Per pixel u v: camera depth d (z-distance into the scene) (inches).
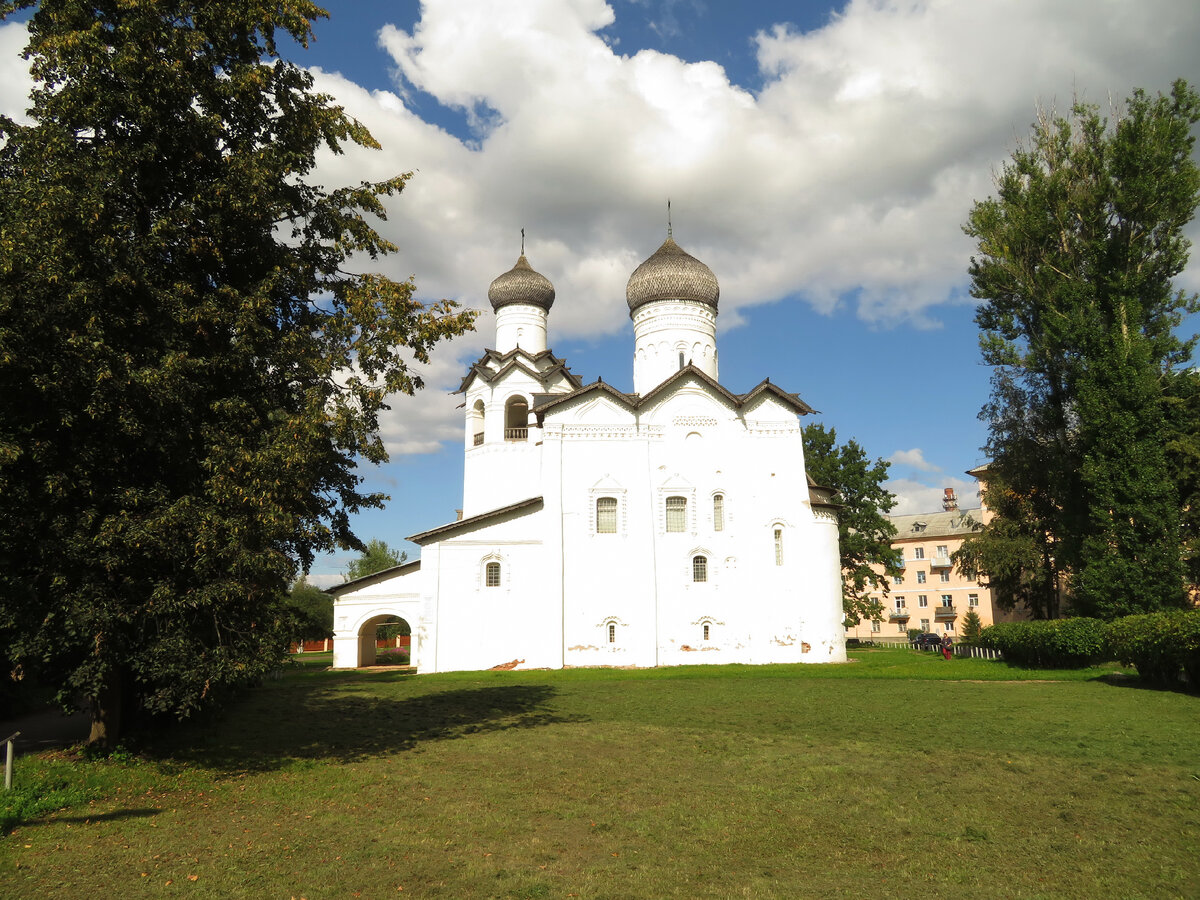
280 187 594.9
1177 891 295.6
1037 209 1421.0
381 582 1627.7
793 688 962.7
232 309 559.5
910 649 1977.1
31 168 500.7
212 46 579.2
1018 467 1566.2
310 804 446.0
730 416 1454.2
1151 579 1212.5
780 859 337.1
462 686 1064.8
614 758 550.6
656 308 1654.8
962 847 348.5
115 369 490.6
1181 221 1328.7
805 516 1433.3
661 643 1366.9
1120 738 582.9
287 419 545.0
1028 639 1177.4
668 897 296.2
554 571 1365.7
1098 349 1311.5
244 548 509.7
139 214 562.3
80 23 526.9
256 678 590.9
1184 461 1318.9
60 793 462.0
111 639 509.4
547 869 328.5
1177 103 1334.9
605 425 1430.9
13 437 473.1
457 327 633.0
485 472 1612.9
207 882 319.6
